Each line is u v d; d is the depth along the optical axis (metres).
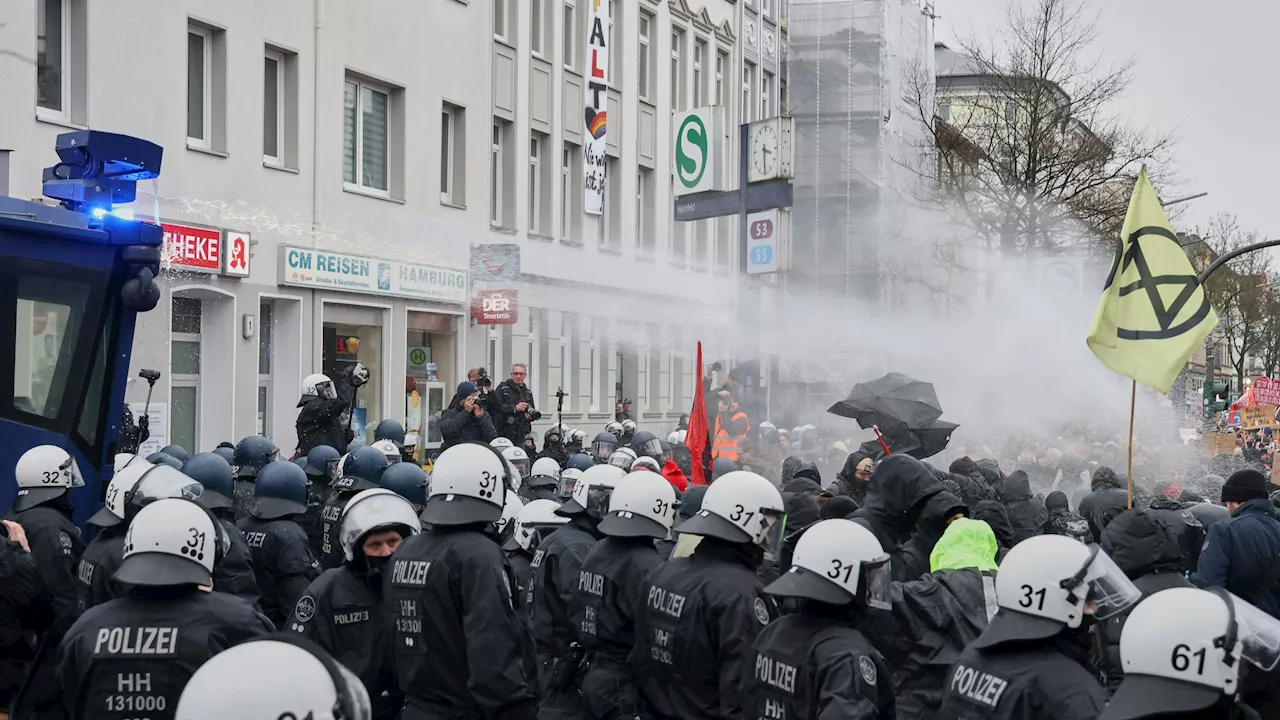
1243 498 7.64
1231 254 18.47
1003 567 4.31
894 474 6.99
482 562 5.29
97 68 16.38
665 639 5.60
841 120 31.84
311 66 20.44
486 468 5.43
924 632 6.07
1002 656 4.24
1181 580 6.20
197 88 18.48
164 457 8.67
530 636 5.62
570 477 10.15
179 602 4.52
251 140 19.14
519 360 26.70
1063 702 4.06
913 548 6.95
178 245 17.30
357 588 5.87
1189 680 3.44
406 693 5.44
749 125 24.20
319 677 2.63
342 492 8.22
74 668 4.50
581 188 29.56
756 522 5.50
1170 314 9.33
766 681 4.79
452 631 5.32
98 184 9.37
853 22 31.73
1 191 14.88
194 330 18.44
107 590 6.38
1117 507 10.44
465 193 24.55
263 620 4.73
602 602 6.43
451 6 24.02
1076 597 4.16
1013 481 12.04
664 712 5.66
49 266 8.94
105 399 9.24
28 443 8.84
